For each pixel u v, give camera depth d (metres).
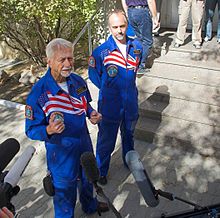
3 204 1.45
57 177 3.16
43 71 8.02
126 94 3.85
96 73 3.84
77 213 3.86
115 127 3.99
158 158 4.67
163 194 2.04
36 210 3.95
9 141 1.80
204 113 4.98
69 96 2.96
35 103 2.88
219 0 6.05
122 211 3.85
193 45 6.20
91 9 6.91
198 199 3.94
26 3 6.68
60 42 2.80
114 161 4.67
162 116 5.09
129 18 5.22
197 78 5.42
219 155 4.51
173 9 7.20
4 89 7.57
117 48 3.69
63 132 2.96
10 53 9.54
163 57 6.00
